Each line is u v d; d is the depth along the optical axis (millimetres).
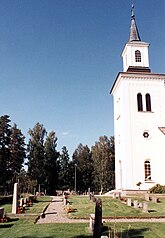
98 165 83438
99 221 11523
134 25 46938
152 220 17781
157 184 36469
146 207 21375
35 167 73062
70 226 15180
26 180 70812
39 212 20969
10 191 63500
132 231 14055
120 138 41156
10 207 25188
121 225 15570
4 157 57844
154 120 39688
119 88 42594
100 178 80500
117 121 44062
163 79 41344
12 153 67062
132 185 36969
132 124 39219
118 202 27219
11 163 65188
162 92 40906
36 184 68750
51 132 82000
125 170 37531
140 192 36469
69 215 19344
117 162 43406
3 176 56812
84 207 24109
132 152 38188
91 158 89688
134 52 44125
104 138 87312
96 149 86875
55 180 78188
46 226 15281
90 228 14062
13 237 12758
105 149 85062
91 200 30594
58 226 15203
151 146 38625
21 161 69312
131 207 23734
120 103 41438
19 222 16953
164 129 39125
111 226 15203
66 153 87625
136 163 37812
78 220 17703
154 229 14516
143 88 40812
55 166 79188
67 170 85938
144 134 39062
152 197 28578
